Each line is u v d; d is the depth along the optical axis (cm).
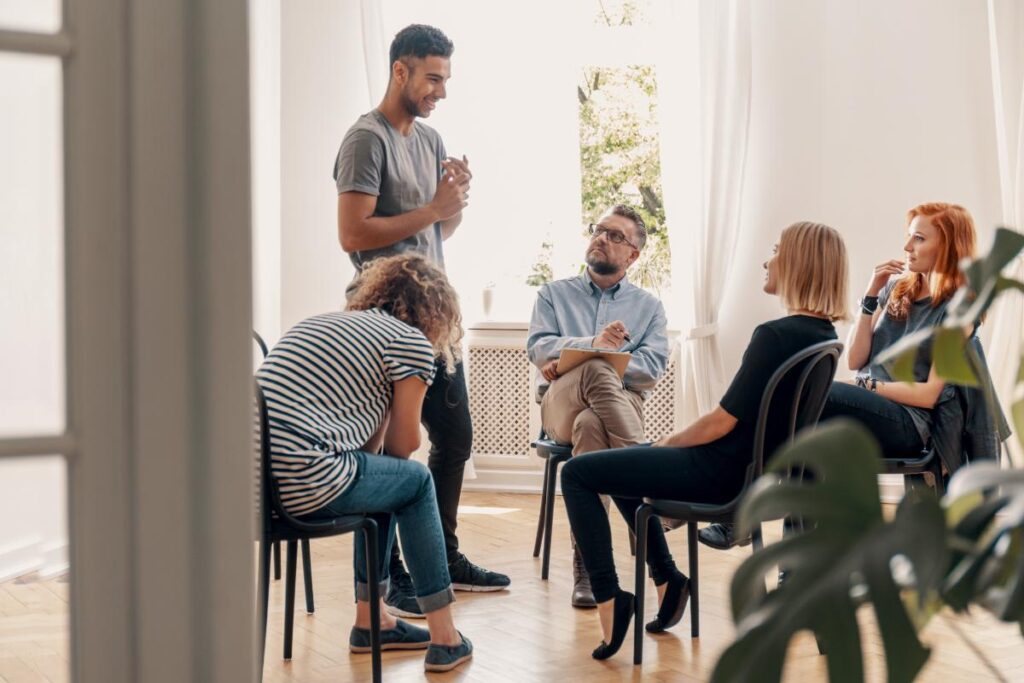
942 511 65
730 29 508
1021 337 472
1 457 85
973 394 331
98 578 88
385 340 260
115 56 86
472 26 540
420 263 278
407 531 275
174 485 89
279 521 246
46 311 88
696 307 507
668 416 524
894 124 511
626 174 557
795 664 281
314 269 523
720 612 331
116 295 87
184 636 89
